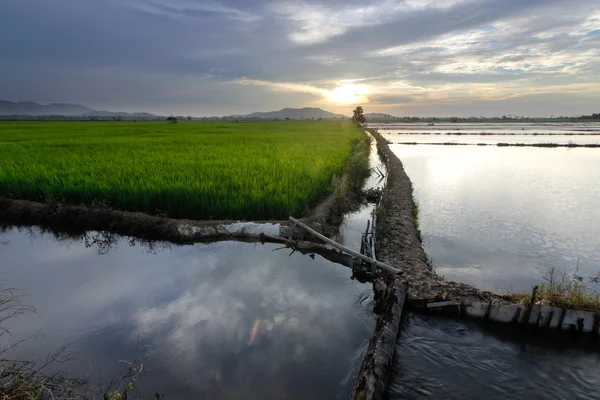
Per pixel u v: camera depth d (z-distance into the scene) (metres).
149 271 6.67
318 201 11.02
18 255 7.53
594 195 13.16
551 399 3.70
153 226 8.48
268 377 3.93
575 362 4.29
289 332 4.79
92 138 26.38
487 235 8.85
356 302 5.64
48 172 11.50
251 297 5.71
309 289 6.04
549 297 5.09
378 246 7.62
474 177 17.19
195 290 5.91
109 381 3.82
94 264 7.02
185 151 17.81
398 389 3.82
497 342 4.65
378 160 25.77
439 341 4.64
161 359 4.20
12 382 3.27
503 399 3.69
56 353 4.19
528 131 62.41
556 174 17.91
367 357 4.01
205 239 8.27
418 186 15.03
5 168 12.34
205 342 4.52
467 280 6.45
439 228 9.38
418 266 6.46
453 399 3.69
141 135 30.64
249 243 8.20
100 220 8.93
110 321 4.96
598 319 4.62
